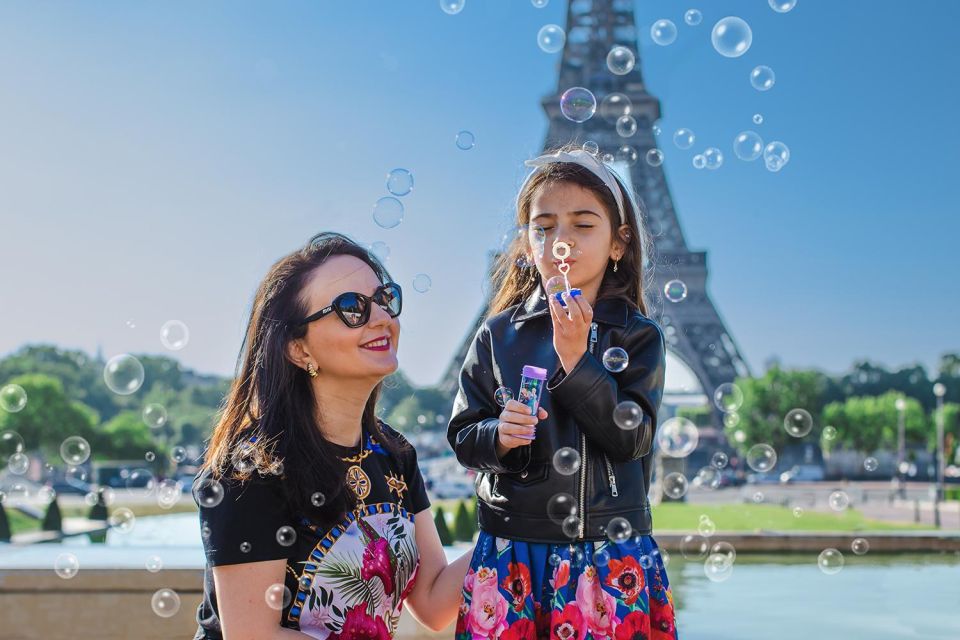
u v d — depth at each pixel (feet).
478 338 11.51
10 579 19.34
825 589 36.94
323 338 10.39
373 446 11.37
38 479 194.90
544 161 11.51
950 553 49.37
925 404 328.08
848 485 213.05
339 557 10.14
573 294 10.13
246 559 9.82
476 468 10.46
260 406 10.45
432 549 11.80
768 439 231.71
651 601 10.30
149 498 137.80
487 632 10.16
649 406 10.36
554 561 10.12
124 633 19.25
